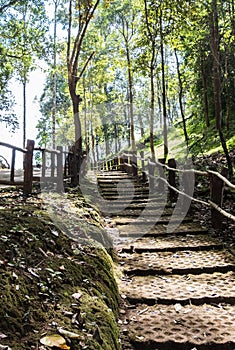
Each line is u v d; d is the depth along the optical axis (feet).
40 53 47.39
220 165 27.50
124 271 13.05
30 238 10.36
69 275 9.50
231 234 16.72
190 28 32.53
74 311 8.06
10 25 46.47
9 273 7.97
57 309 7.88
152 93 32.76
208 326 9.51
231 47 32.65
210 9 30.17
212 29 30.81
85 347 6.95
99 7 45.39
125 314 10.19
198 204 21.34
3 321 6.61
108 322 8.34
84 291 9.23
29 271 8.63
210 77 45.29
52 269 9.32
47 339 6.69
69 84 36.42
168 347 8.71
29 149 19.60
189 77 48.70
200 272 13.12
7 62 49.90
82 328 7.57
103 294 9.73
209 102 45.98
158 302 10.81
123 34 47.88
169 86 50.52
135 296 11.02
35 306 7.52
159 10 32.83
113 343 7.93
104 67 54.34
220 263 13.64
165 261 14.05
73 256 10.91
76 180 25.75
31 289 7.98
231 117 41.06
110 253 14.03
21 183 19.94
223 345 8.69
